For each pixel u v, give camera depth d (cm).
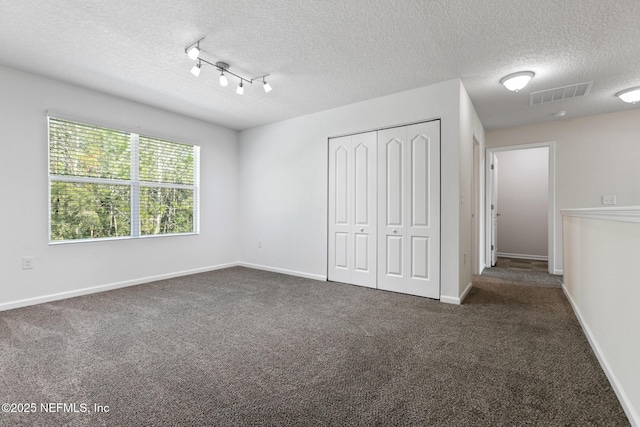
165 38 246
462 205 333
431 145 335
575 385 170
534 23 222
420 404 154
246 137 524
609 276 180
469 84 331
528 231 628
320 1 200
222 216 509
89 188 358
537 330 247
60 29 233
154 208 423
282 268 473
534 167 622
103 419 141
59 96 328
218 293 357
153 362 195
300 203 450
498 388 167
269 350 213
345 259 404
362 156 387
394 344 222
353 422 141
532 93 354
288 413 147
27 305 307
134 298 336
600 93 353
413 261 348
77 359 198
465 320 270
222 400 157
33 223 313
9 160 298
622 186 420
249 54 271
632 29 227
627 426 137
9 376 177
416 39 245
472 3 201
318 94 363
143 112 401
